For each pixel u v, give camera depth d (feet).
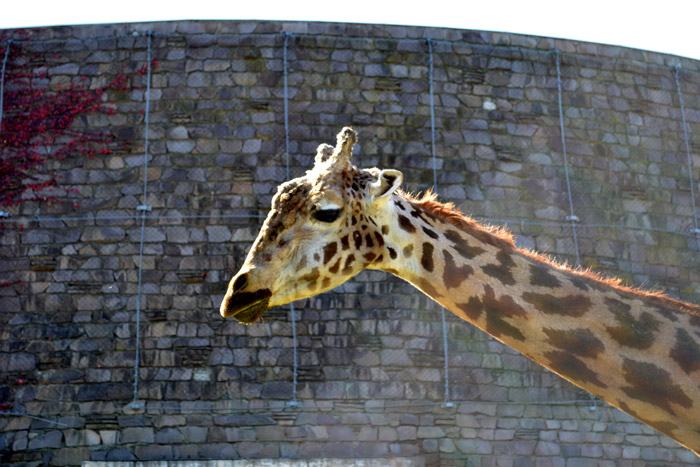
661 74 55.83
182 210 48.39
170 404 45.29
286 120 49.90
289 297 12.13
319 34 51.62
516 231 50.52
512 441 46.55
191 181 48.83
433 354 47.14
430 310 47.83
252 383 45.78
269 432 44.91
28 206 48.29
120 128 49.60
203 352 46.16
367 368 46.44
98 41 50.96
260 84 50.47
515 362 47.91
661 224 53.26
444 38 52.75
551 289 12.04
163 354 46.09
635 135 54.29
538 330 11.88
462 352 47.55
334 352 46.55
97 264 47.44
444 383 46.73
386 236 12.52
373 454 45.06
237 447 44.60
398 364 46.70
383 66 51.60
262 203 48.65
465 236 12.66
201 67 50.62
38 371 45.80
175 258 47.62
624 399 11.68
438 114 51.37
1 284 47.03
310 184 12.39
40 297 46.93
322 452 44.75
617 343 11.65
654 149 54.44
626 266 51.78
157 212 48.34
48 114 49.65
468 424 46.37
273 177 49.06
